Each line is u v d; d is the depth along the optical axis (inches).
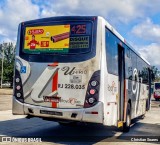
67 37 345.1
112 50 369.1
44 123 513.7
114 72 375.2
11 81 3592.5
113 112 366.0
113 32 375.2
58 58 344.2
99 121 322.7
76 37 341.1
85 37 337.4
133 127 548.1
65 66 339.3
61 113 334.6
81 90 330.3
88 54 333.4
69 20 346.6
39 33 359.6
